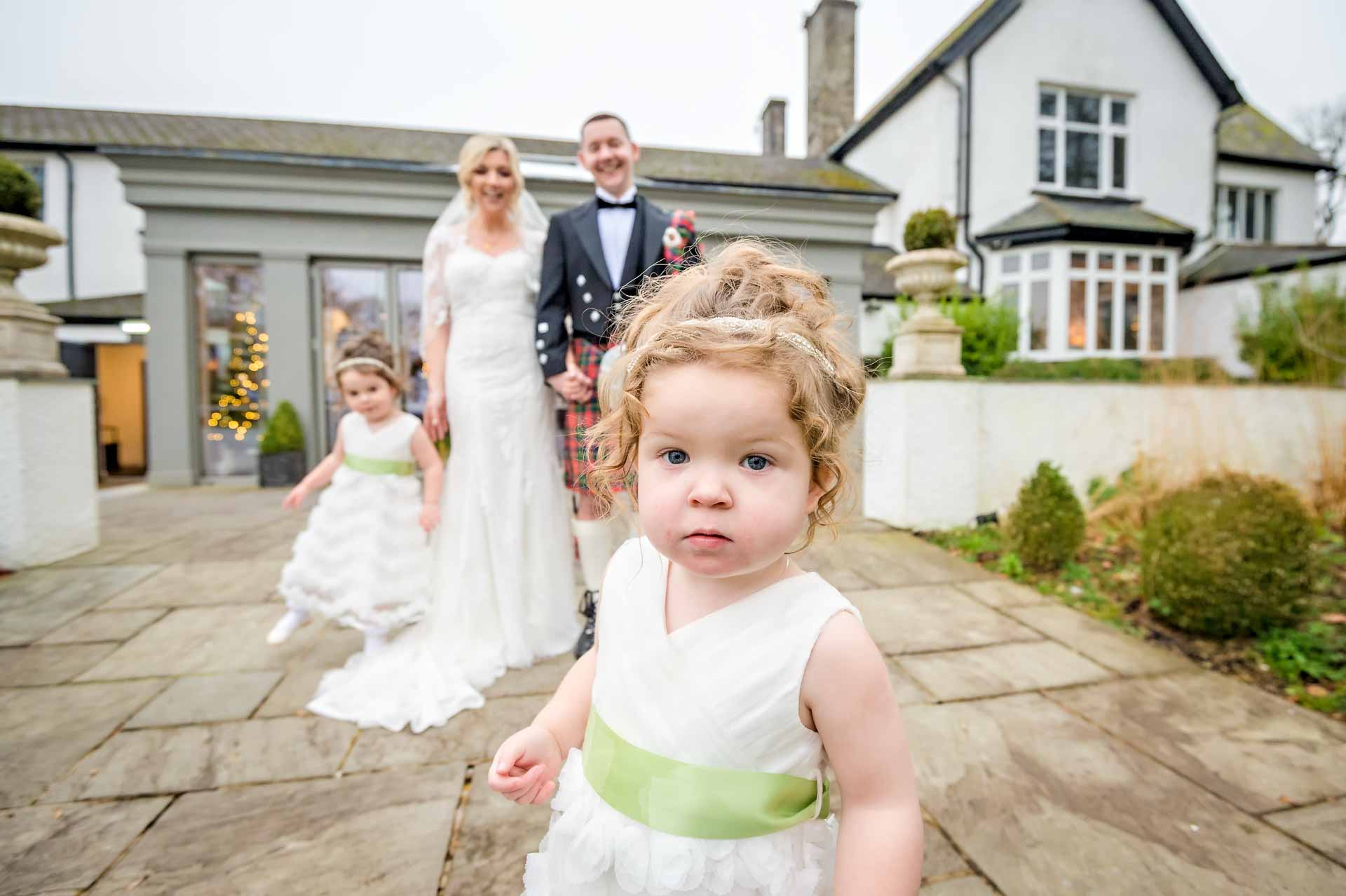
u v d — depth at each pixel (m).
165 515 5.56
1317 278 10.44
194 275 8.02
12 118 11.60
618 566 0.87
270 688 2.27
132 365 14.27
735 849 0.70
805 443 0.69
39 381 3.75
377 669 2.28
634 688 0.76
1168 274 12.47
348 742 1.92
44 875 1.40
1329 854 1.48
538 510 2.50
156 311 7.79
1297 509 2.78
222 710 2.10
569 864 0.76
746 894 0.69
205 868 1.42
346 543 2.36
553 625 2.52
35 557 3.72
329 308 8.28
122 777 1.75
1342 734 2.00
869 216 9.44
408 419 2.46
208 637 2.72
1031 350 12.16
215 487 7.87
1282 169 14.82
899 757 0.72
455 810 1.62
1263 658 2.53
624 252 2.50
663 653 0.75
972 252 12.52
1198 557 2.71
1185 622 2.75
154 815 1.60
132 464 14.27
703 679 0.73
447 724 2.02
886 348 9.45
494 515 2.40
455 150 10.22
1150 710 2.14
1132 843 1.51
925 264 4.66
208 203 7.70
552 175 8.39
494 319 2.43
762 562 0.68
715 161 12.05
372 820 1.57
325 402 8.29
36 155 11.45
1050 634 2.79
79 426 4.04
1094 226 11.53
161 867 1.42
